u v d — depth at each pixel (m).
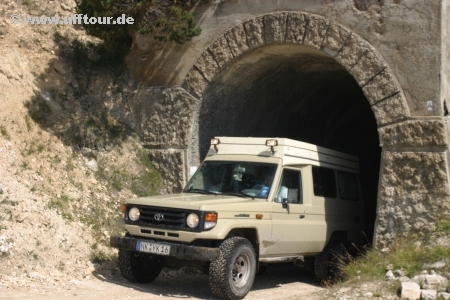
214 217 8.63
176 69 13.23
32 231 9.67
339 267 10.91
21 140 11.93
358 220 12.30
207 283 10.53
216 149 10.85
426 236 10.01
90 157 12.70
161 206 9.00
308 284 11.30
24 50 13.80
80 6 13.05
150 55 13.65
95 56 14.33
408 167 10.42
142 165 13.13
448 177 10.16
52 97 13.23
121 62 14.16
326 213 11.05
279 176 9.89
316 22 11.48
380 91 10.81
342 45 11.22
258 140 10.48
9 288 8.20
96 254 10.28
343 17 11.26
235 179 10.10
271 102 14.65
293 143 10.42
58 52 14.07
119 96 13.85
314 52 12.09
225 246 8.68
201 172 10.59
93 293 8.55
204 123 13.28
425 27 10.52
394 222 10.41
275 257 9.84
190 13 12.67
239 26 12.36
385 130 10.71
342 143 18.61
